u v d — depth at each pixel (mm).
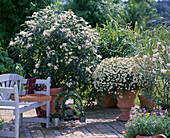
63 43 4301
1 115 4695
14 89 2977
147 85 4102
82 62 4477
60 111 4223
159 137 2639
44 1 8555
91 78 4801
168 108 4117
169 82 4004
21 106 3211
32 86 3975
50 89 4078
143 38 5816
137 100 5785
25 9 8125
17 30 8258
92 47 4672
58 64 4398
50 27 4570
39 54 4488
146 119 2963
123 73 4121
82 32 4523
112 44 5832
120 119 4312
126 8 17797
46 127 3910
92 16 12344
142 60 4031
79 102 4250
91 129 3764
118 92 4246
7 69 6152
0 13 8008
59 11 4828
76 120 4449
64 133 3547
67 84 4246
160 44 4211
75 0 12797
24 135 3441
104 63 4488
